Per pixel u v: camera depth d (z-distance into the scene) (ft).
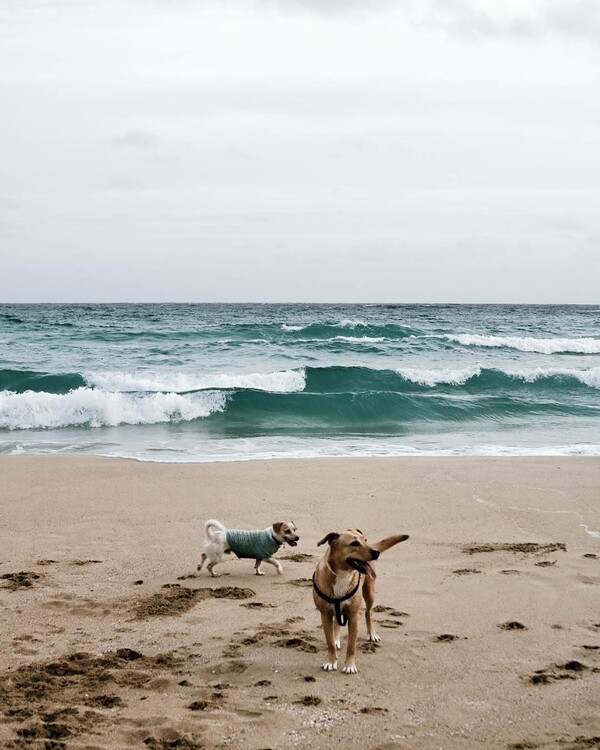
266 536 23.18
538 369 86.53
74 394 60.59
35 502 32.22
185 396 65.00
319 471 38.91
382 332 141.69
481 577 22.72
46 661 16.63
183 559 25.02
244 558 25.18
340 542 15.78
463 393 79.30
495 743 13.03
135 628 18.76
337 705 14.58
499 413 67.05
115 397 61.41
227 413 64.44
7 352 110.22
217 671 16.22
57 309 372.58
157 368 93.81
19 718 13.85
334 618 17.38
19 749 12.60
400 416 64.85
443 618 19.44
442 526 28.86
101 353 109.60
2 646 17.51
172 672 16.12
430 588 21.83
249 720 13.92
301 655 17.15
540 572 23.12
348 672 16.08
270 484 35.83
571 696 14.84
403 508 31.53
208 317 230.68
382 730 13.55
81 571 23.49
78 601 20.74
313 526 29.12
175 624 19.08
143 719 13.89
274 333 140.15
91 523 29.14
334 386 81.05
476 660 16.76
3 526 28.63
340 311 318.24
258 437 54.44
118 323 184.55
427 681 15.71
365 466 40.32
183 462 41.88
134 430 57.41
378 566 24.03
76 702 14.62
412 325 184.85
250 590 21.99
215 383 79.00
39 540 26.84
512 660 16.74
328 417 63.98
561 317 258.78
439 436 55.83
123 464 40.78
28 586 21.91
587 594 21.16
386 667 16.44
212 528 24.08
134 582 22.54
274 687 15.43
